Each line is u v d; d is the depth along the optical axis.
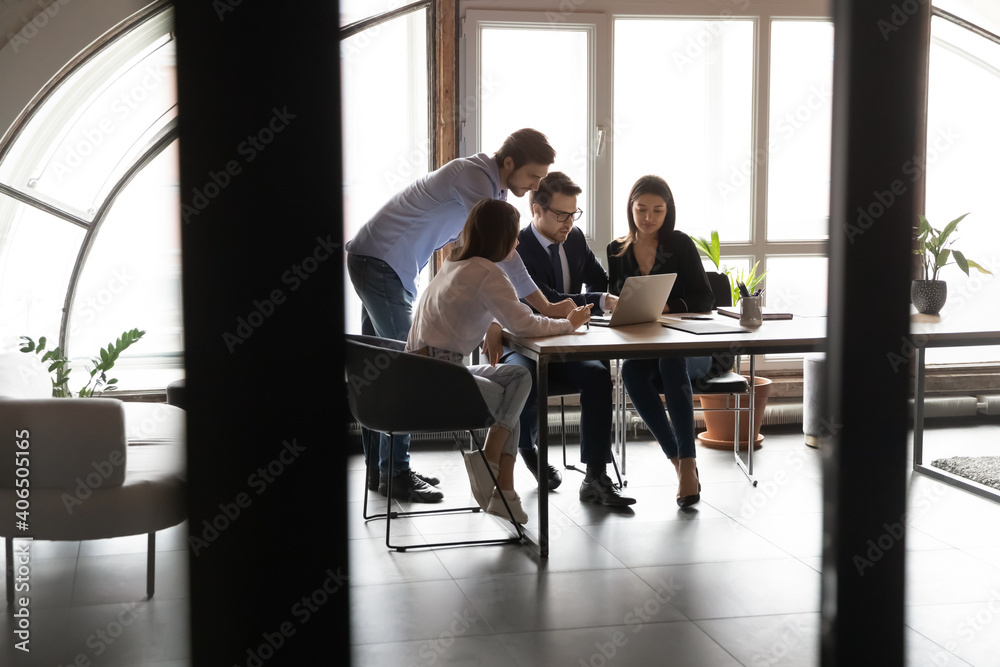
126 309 4.59
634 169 4.94
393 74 4.66
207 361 1.35
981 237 5.21
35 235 4.38
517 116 4.77
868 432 1.46
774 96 4.99
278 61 1.31
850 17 1.36
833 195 1.41
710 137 4.97
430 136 4.71
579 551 3.12
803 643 2.36
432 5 4.60
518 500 3.32
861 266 1.42
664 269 4.01
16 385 2.98
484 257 3.24
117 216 4.50
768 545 3.17
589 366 3.71
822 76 5.00
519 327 3.14
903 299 1.43
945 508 3.57
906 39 1.37
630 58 4.85
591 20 4.71
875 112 1.38
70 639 2.35
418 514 3.57
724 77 4.93
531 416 3.86
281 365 1.37
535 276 3.93
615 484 3.93
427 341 3.27
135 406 3.44
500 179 3.52
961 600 2.65
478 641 2.39
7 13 3.88
